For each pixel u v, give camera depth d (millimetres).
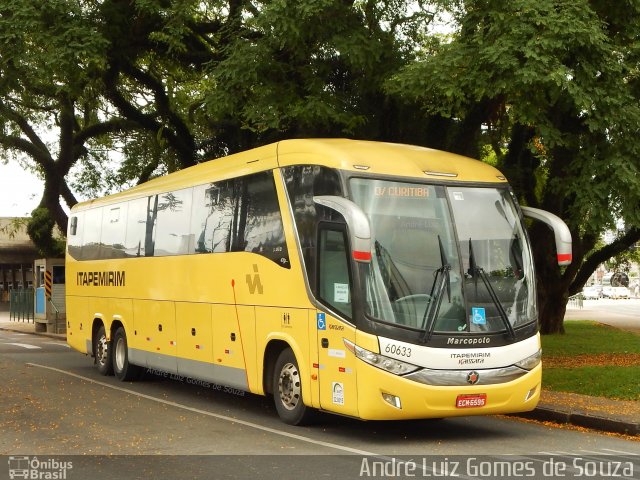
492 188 11039
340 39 15734
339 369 10156
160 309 15141
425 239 10258
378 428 11297
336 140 11414
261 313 11859
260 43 16484
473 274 10312
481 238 10570
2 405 13312
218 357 13086
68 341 20000
